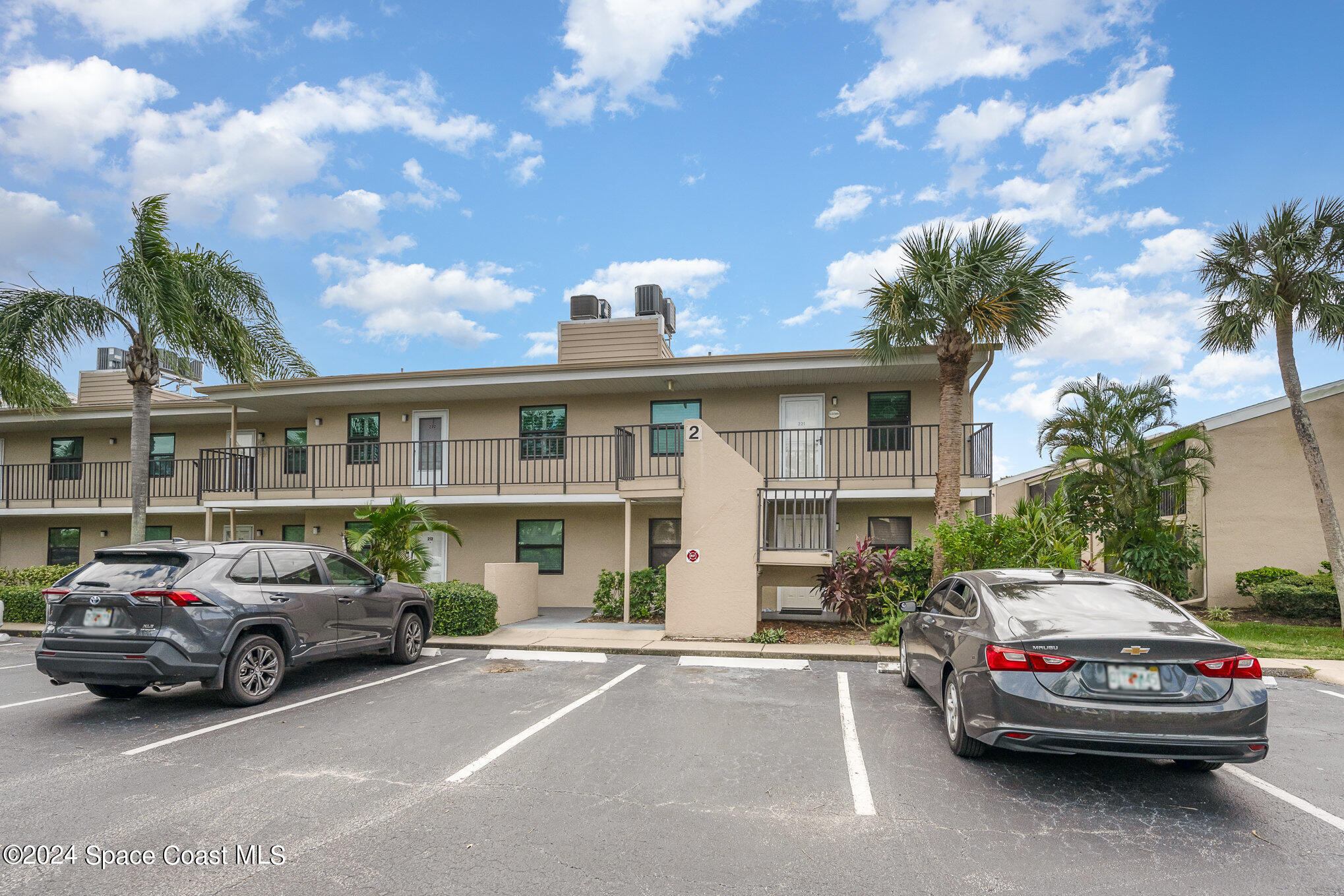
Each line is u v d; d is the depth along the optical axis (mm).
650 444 15172
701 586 10859
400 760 5363
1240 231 11844
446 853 3812
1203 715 4305
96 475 19531
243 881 3510
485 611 11195
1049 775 5035
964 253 10812
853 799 4590
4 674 8852
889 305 10875
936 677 6191
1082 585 5660
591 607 15250
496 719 6535
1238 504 13938
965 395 14367
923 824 4207
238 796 4625
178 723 6410
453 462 16172
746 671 8750
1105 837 4051
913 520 14242
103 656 6344
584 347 17453
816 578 11617
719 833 4074
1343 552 11391
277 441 18328
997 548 10023
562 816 4312
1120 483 13211
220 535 18438
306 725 6332
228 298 13195
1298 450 13812
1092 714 4348
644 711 6797
